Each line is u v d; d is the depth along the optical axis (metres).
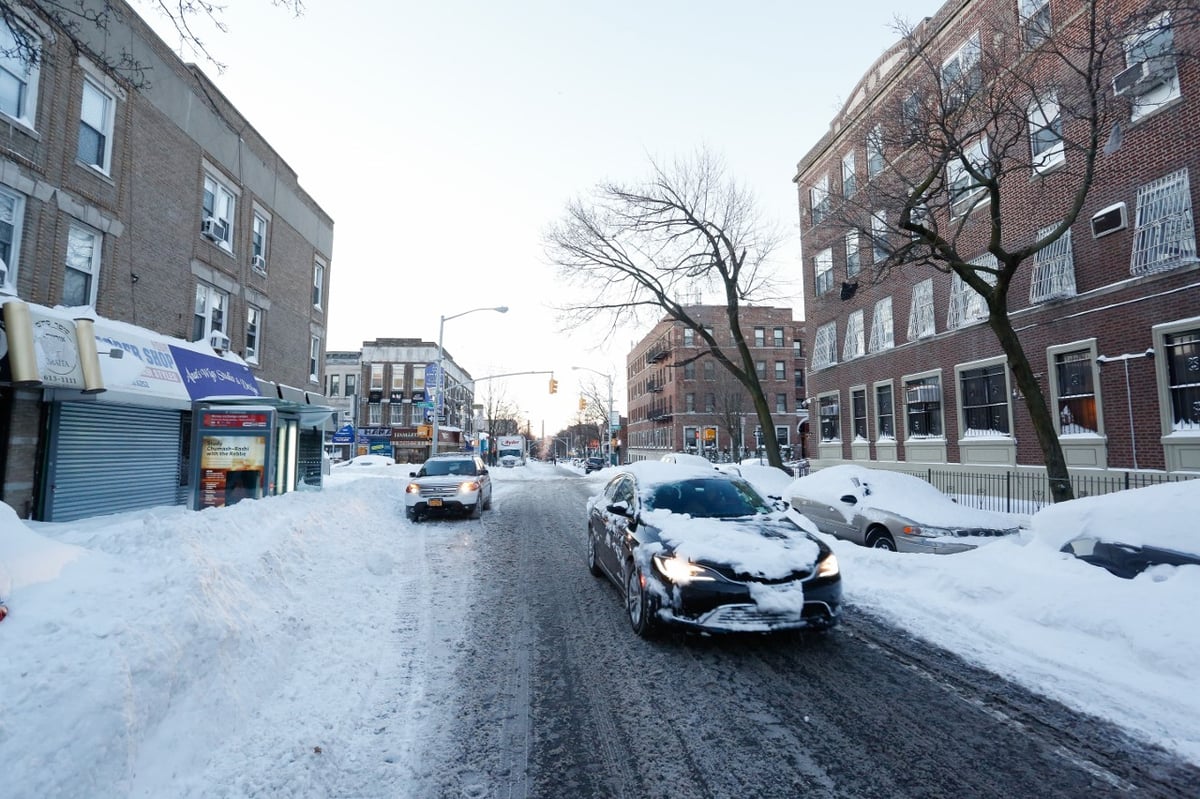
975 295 17.66
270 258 19.34
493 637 5.74
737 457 42.91
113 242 12.69
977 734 3.88
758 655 5.27
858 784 3.34
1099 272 14.05
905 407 20.77
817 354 26.47
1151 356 12.88
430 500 13.66
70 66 11.54
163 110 14.22
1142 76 12.92
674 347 53.62
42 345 9.90
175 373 13.27
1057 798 3.20
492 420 67.19
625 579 6.32
